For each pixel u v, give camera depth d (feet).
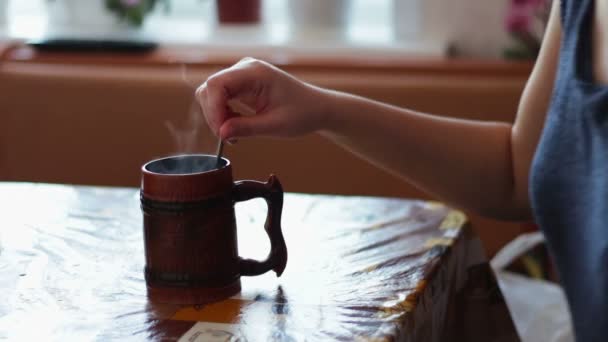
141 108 7.45
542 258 7.26
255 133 3.97
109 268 4.03
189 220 3.68
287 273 3.99
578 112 3.75
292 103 4.07
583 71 3.85
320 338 3.45
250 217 4.61
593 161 3.66
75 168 7.68
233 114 3.99
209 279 3.72
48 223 4.57
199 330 3.52
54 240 4.34
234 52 8.74
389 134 4.39
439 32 8.41
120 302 3.73
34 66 7.86
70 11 9.55
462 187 4.60
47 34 9.50
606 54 3.81
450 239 4.33
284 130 4.07
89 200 4.91
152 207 3.71
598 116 3.67
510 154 4.59
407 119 4.45
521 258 7.30
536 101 4.49
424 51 8.19
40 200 4.92
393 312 3.63
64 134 7.64
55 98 7.59
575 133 3.76
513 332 4.69
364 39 8.75
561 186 3.77
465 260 4.54
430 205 4.84
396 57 8.13
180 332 3.51
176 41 9.00
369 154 4.48
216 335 3.48
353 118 4.29
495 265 6.52
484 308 4.63
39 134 7.68
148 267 3.79
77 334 3.50
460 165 4.53
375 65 7.47
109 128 7.54
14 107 7.67
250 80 3.95
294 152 7.22
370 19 9.07
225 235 3.75
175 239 3.69
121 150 7.55
